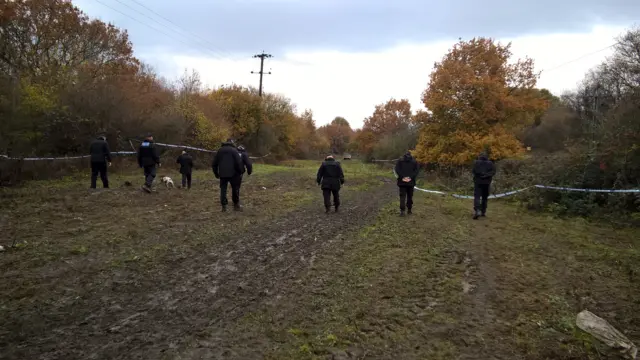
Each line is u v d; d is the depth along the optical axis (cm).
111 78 2123
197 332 396
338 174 1077
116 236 723
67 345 362
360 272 579
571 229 921
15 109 1588
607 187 1123
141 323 410
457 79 2455
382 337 398
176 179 1783
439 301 485
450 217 1058
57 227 773
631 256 685
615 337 403
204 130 2691
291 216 1002
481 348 384
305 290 509
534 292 522
